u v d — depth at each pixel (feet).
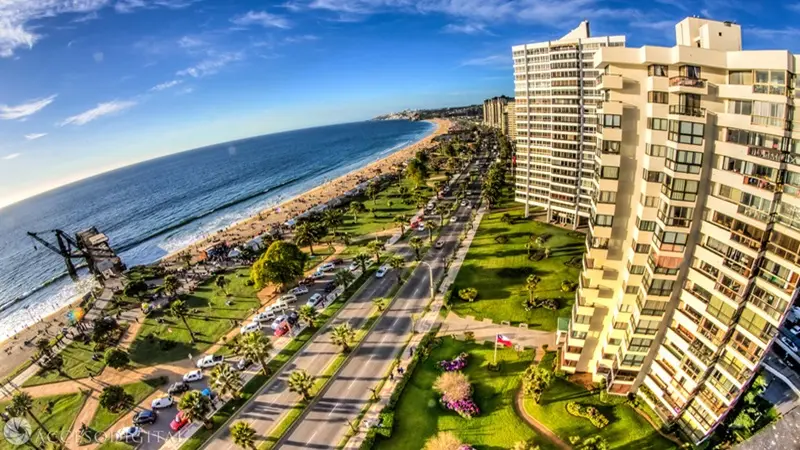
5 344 342.85
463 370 225.56
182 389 238.89
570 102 365.81
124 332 315.37
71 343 311.27
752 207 123.65
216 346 281.95
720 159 131.03
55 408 238.07
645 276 162.40
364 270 354.54
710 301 144.15
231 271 406.00
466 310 283.38
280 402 217.15
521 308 278.67
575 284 297.33
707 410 159.33
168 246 570.87
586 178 378.53
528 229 417.49
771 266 124.16
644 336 170.19
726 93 125.29
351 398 213.87
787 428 165.99
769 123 115.34
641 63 140.77
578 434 178.91
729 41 135.54
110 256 461.78
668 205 141.69
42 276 522.47
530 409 194.29
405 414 200.23
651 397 183.32
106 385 253.85
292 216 609.42
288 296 325.21
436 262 365.81
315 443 189.57
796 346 195.11
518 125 425.69
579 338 199.62
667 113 139.03
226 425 206.18
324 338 267.80
